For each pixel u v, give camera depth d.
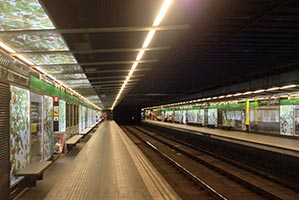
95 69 13.59
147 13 7.46
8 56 7.41
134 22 8.12
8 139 7.14
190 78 23.19
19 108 8.58
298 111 22.72
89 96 34.34
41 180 9.65
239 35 10.83
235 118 34.97
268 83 20.94
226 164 19.42
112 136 29.14
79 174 10.64
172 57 13.87
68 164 12.82
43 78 12.16
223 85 27.94
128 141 23.62
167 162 20.48
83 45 9.51
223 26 9.59
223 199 10.07
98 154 15.98
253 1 7.57
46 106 12.84
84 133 28.62
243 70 18.80
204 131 32.53
